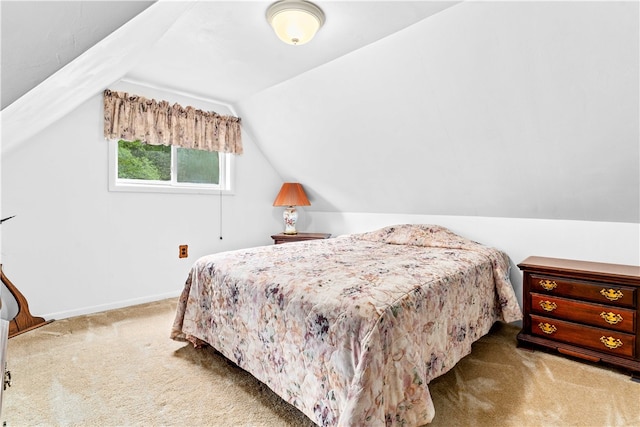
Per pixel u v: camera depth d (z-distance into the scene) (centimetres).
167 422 136
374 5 163
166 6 102
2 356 85
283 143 336
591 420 138
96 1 57
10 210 224
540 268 200
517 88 183
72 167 249
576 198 218
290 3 159
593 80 162
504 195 247
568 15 147
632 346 171
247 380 170
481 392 158
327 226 397
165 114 287
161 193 298
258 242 378
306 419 140
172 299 301
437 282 155
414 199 304
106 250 268
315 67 238
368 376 107
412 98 221
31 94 74
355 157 296
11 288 221
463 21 169
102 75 155
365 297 128
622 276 172
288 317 141
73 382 164
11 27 49
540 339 201
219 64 236
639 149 177
